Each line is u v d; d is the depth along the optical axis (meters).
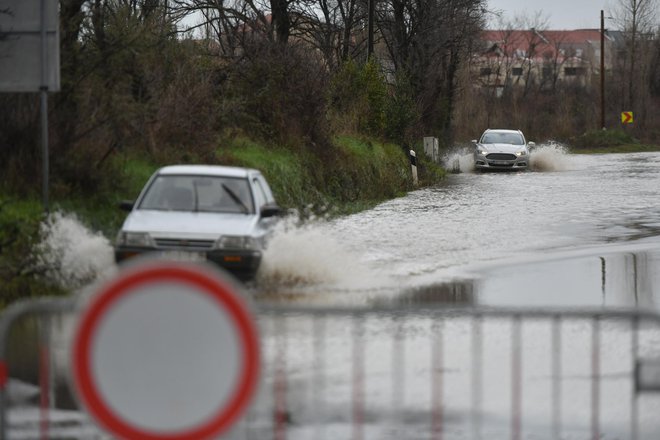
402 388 14.07
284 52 49.12
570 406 13.34
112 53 31.08
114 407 8.28
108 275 23.12
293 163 42.91
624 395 13.92
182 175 24.77
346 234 34.72
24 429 12.02
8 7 25.02
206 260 22.14
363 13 80.50
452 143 89.62
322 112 48.34
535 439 11.88
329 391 13.85
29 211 25.55
